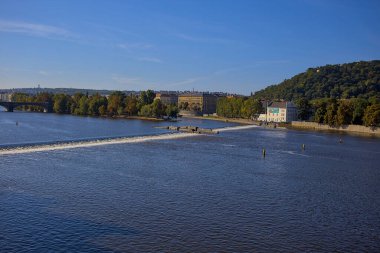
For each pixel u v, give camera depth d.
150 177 89.25
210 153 134.88
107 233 54.00
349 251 52.53
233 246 52.00
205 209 66.69
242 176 95.94
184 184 84.00
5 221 56.56
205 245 51.78
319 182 94.19
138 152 128.00
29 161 101.12
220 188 82.06
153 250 49.47
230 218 62.72
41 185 77.06
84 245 49.91
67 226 55.81
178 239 53.22
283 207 70.50
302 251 51.66
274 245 53.06
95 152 122.62
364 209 72.06
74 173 89.38
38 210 61.94
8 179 80.62
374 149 171.12
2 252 46.84
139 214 62.31
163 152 131.38
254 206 70.06
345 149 167.50
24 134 181.12
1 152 112.44
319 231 59.16
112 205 66.25
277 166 113.94
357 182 96.75
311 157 137.50
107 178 86.00
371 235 58.53
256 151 147.38
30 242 50.00
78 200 68.12
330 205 73.56
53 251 47.75
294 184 90.12
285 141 194.00
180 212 64.38
